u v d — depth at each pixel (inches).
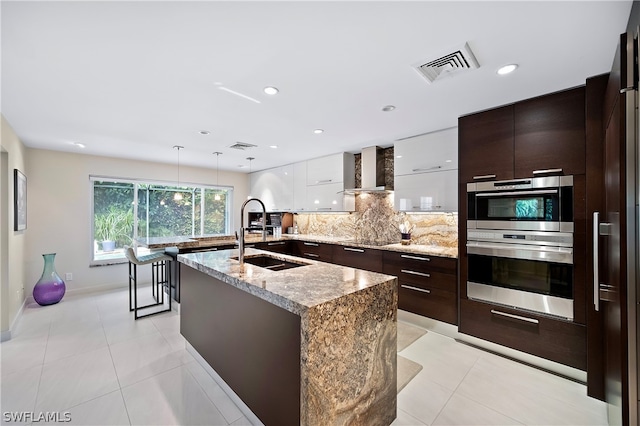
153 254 146.4
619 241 51.0
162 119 107.3
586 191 77.0
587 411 70.2
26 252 147.9
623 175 49.9
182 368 88.1
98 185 176.1
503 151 94.6
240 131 123.5
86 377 82.8
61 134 126.0
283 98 88.6
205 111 99.0
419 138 129.0
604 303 70.4
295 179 197.6
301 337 48.4
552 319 86.0
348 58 66.2
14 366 88.0
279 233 191.9
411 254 123.8
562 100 83.4
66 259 161.9
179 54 64.0
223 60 66.7
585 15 51.0
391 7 49.4
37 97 86.2
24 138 131.7
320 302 49.2
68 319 126.2
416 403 72.6
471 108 97.3
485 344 100.5
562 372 84.6
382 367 62.5
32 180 151.2
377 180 152.9
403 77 75.3
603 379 74.2
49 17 50.9
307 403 47.4
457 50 62.9
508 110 93.7
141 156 176.6
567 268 83.1
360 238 175.5
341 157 166.6
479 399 74.3
